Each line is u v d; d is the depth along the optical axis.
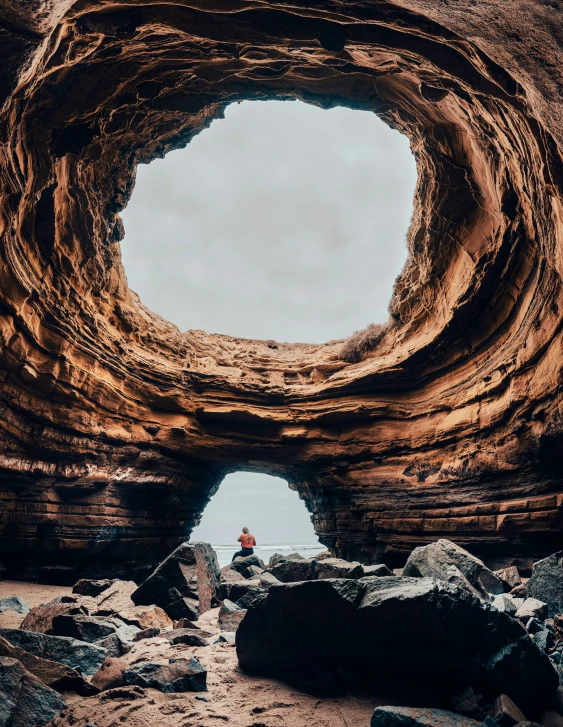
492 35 5.73
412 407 18.22
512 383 12.97
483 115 10.31
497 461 13.67
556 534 11.90
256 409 20.23
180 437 19.30
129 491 17.11
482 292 14.15
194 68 11.74
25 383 13.09
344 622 4.46
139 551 17.44
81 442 15.11
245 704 4.09
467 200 14.08
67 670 4.37
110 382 16.58
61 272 13.76
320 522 22.12
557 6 4.86
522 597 7.98
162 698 4.19
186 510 20.34
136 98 12.35
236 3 7.45
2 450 12.65
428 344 17.11
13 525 13.34
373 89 13.20
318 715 3.87
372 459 18.89
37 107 10.27
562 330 10.79
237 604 7.36
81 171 13.34
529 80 6.22
